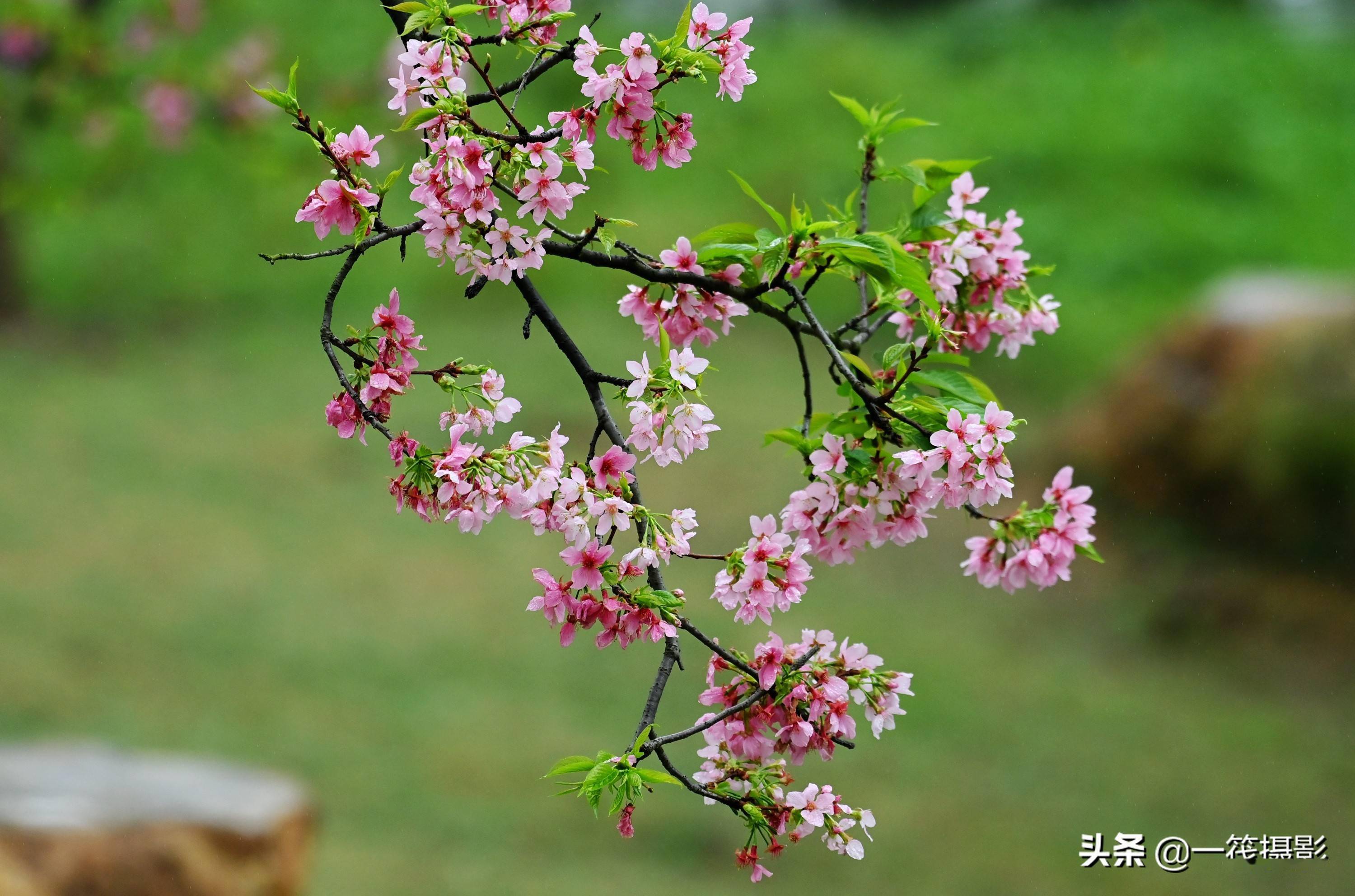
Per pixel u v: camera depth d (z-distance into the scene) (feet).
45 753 18.22
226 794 17.46
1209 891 22.15
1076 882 22.41
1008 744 27.35
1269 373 34.40
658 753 6.46
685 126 7.00
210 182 58.70
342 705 27.86
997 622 33.53
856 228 8.57
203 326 55.83
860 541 7.50
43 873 15.11
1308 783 25.95
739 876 22.70
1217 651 31.71
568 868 22.50
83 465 40.52
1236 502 34.50
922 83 71.72
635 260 7.50
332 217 6.49
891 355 7.68
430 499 6.69
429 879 21.61
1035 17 80.43
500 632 32.14
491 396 6.79
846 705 6.91
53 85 28.12
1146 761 26.81
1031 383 48.70
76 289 58.85
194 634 30.45
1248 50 72.90
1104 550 36.11
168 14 32.83
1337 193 60.75
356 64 42.24
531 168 6.53
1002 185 60.75
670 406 6.84
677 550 6.59
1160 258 55.06
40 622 29.99
